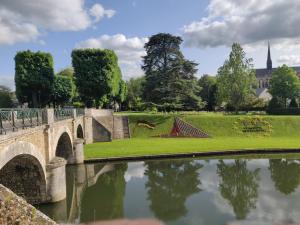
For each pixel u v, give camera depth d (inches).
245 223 800.9
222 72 2861.7
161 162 1513.3
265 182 1181.7
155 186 1149.1
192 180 1224.2
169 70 2529.5
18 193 844.6
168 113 2512.3
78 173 1337.4
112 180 1234.6
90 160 1488.7
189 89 2554.1
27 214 395.5
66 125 1219.2
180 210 900.6
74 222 821.2
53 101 2977.4
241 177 1256.2
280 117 2349.9
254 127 2258.9
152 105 2561.5
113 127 2222.0
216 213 872.9
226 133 2214.6
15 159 792.9
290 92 3462.1
